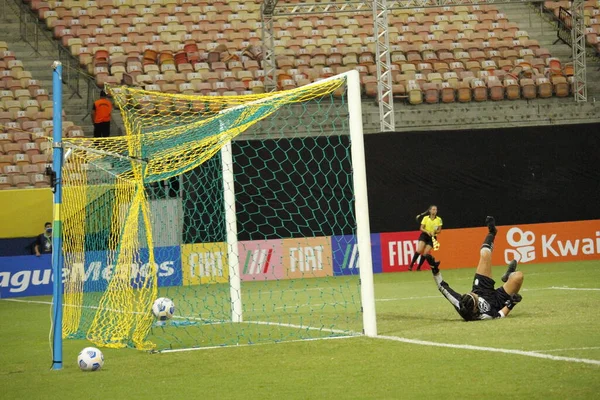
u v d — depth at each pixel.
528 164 61.09
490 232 28.70
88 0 80.38
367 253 25.95
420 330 26.34
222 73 73.44
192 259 51.12
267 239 56.94
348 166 58.16
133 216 29.23
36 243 55.12
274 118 62.56
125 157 27.50
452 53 80.56
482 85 73.69
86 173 44.59
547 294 36.75
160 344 26.20
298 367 20.55
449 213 60.34
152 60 75.00
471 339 23.56
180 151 29.59
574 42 73.44
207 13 82.31
